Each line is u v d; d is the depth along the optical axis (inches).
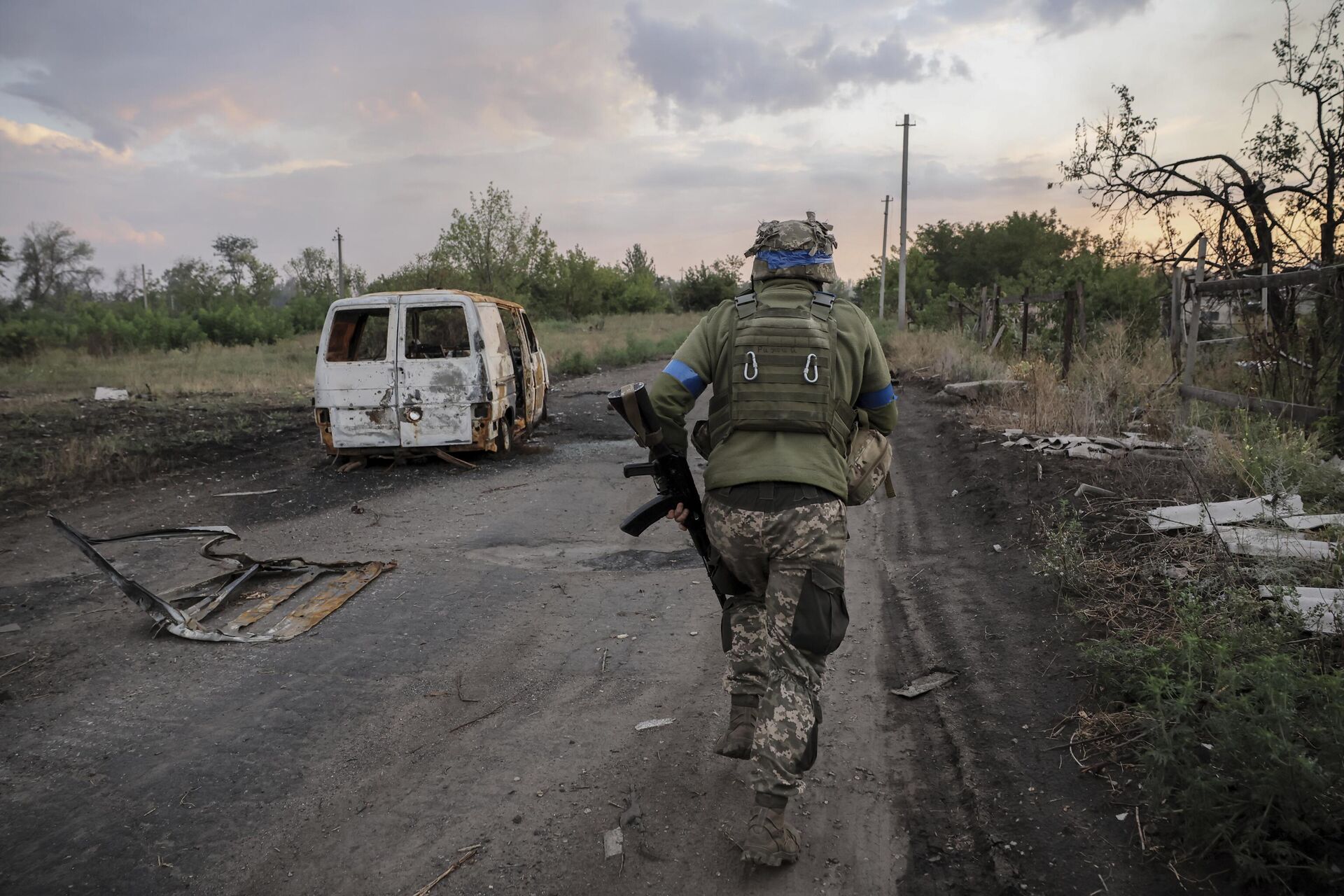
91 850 95.9
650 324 1466.5
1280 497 168.9
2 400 506.6
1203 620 121.6
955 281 2235.5
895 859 91.4
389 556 216.1
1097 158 436.1
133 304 1827.0
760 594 99.1
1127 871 83.7
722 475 91.6
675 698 132.0
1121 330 424.5
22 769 113.7
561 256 1622.8
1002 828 93.2
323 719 127.6
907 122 1186.0
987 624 147.3
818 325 91.7
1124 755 102.0
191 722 127.0
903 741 116.3
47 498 285.3
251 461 357.4
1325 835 80.2
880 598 173.0
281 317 1328.7
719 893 87.0
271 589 190.4
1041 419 309.1
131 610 176.1
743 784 106.7
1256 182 404.2
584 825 99.2
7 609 177.6
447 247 1284.4
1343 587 132.7
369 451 338.0
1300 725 86.7
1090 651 118.0
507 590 187.5
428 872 91.7
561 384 662.5
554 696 134.4
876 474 99.6
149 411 469.1
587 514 257.9
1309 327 266.4
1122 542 166.9
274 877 91.4
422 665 147.3
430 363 334.6
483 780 109.8
